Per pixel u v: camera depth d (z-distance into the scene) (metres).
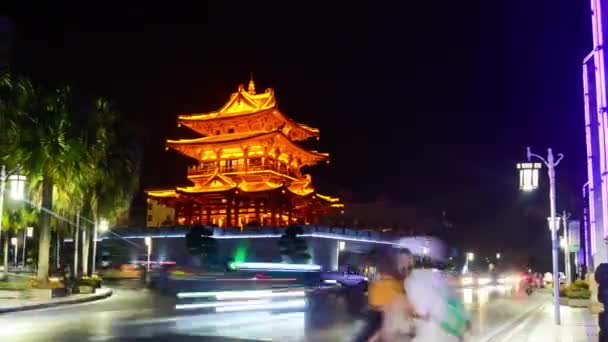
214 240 86.56
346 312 27.23
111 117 44.47
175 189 101.75
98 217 49.88
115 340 18.17
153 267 70.88
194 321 24.14
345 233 88.75
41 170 36.72
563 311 34.34
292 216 102.50
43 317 26.41
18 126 35.94
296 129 108.81
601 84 29.80
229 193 96.50
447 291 7.40
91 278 48.78
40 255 38.53
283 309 29.47
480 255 116.88
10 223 49.59
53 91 37.94
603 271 9.20
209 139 103.38
